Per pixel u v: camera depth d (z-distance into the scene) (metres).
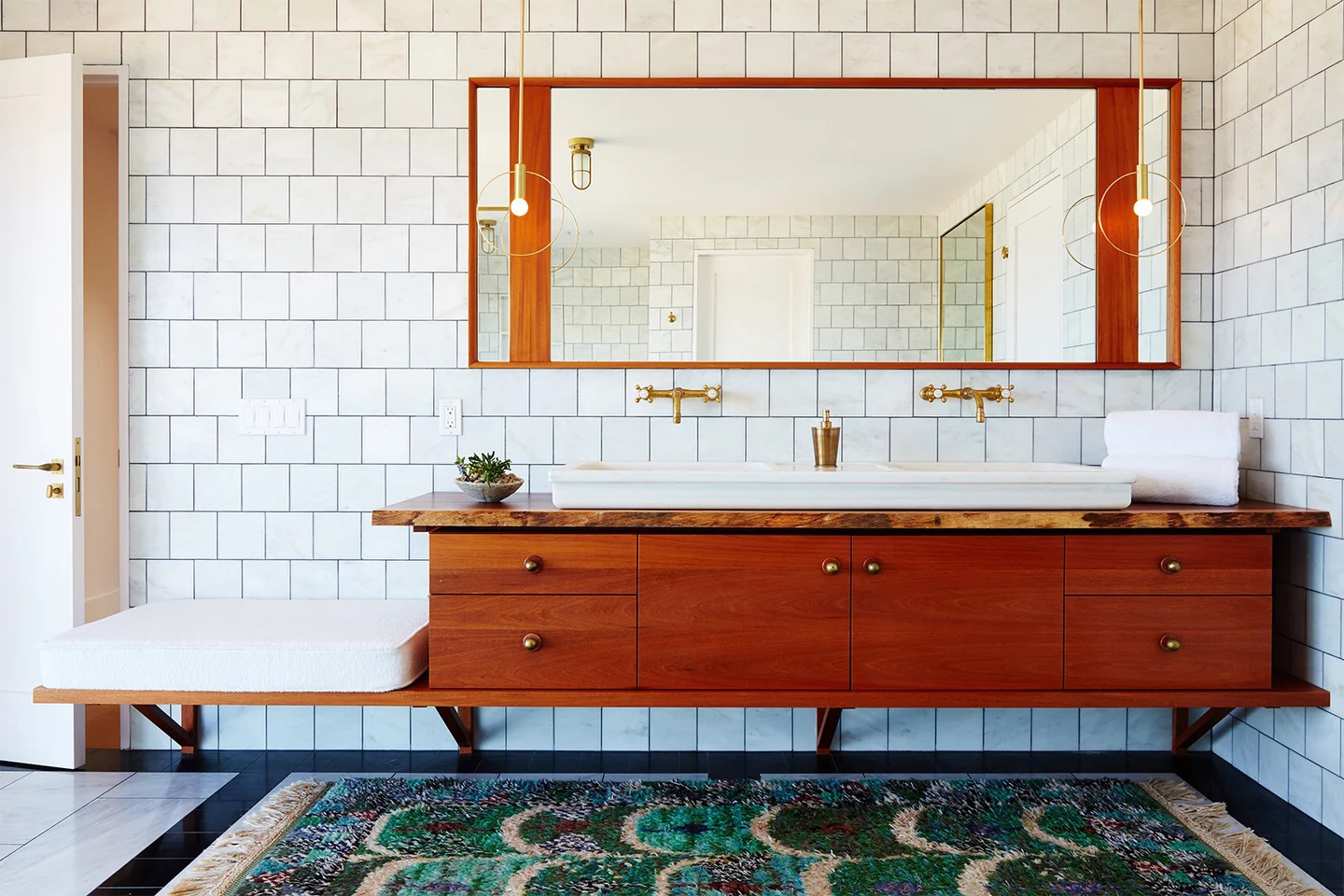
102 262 4.04
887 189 2.70
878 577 2.16
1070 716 2.70
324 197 2.67
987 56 2.67
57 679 2.15
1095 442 2.68
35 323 2.56
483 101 2.67
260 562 2.70
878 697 2.14
